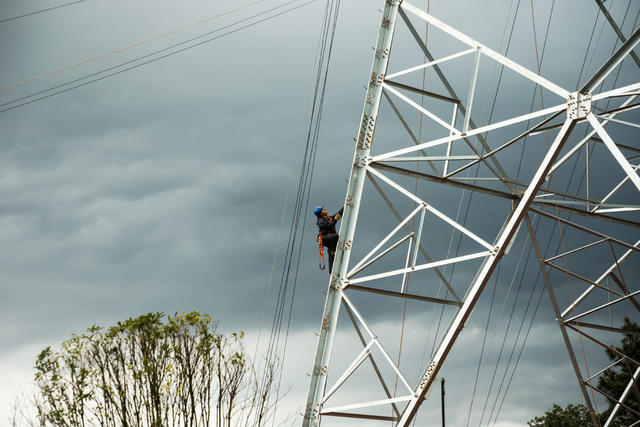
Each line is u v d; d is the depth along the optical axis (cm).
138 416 1371
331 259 2042
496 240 1891
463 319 1755
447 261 1794
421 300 1848
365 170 1919
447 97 1934
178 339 1415
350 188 1916
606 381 4466
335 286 1880
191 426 1352
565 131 1573
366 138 1931
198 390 1384
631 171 1459
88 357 1422
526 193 1644
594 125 1519
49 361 1420
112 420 1386
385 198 1938
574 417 6028
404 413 1789
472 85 1756
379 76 1945
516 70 1664
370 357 1848
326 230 2038
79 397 1391
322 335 1858
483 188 1934
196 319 1432
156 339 1412
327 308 1870
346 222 1903
